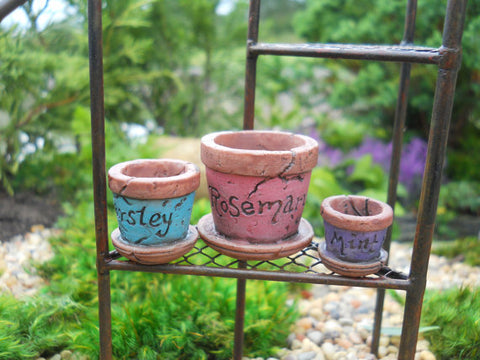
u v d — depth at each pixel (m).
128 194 0.98
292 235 1.09
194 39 3.51
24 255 2.09
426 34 2.90
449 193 3.00
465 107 3.11
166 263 1.07
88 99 2.84
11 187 2.77
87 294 1.67
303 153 1.00
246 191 1.00
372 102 3.26
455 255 2.35
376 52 1.03
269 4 5.26
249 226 1.04
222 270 1.06
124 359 1.38
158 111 3.56
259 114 3.57
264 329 1.56
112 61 2.95
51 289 1.70
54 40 2.76
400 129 1.40
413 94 3.12
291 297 1.94
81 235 2.05
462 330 1.50
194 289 1.66
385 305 1.88
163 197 0.98
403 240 2.60
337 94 3.38
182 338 1.43
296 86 3.75
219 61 3.54
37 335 1.39
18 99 2.58
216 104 3.68
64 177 2.79
